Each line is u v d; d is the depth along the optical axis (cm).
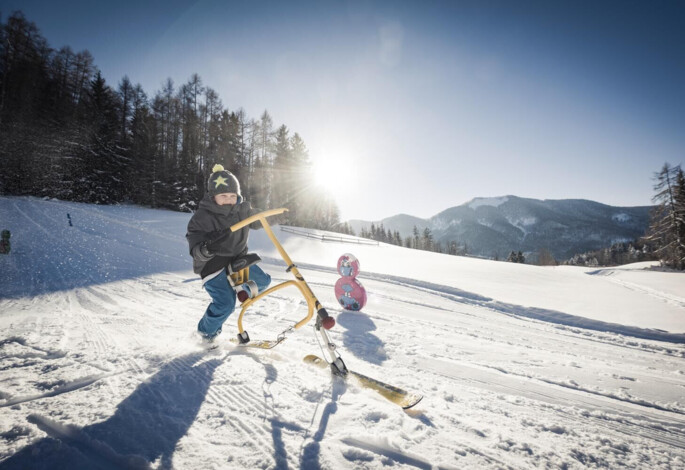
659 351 441
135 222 2264
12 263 840
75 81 4628
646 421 195
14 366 211
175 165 4094
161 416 153
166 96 4709
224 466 121
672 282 1609
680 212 3303
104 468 119
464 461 134
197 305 472
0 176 3116
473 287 1051
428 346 332
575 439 163
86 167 3422
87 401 165
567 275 1670
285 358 243
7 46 3934
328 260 1564
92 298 515
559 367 293
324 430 148
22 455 122
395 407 177
